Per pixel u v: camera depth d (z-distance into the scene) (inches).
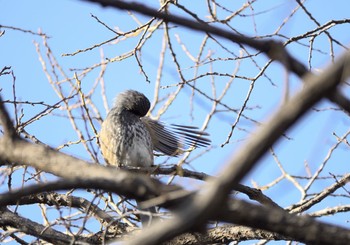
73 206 452.8
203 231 233.9
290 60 241.1
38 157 273.6
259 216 250.4
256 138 189.5
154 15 244.5
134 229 434.6
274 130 188.1
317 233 252.1
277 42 243.3
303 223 252.7
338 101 230.5
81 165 269.0
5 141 280.5
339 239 251.0
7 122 278.8
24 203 460.4
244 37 247.1
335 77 185.9
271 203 422.9
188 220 206.7
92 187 247.9
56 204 414.3
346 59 185.6
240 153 191.6
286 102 189.8
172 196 249.0
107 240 423.2
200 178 419.8
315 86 187.0
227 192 197.0
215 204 199.9
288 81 200.4
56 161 271.6
